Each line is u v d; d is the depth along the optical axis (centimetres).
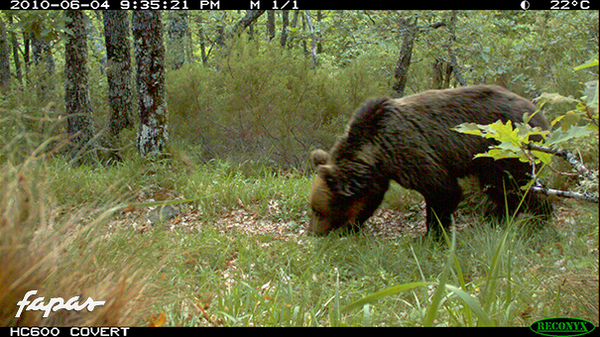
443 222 576
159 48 855
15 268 211
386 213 734
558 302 287
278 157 1010
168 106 1105
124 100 1061
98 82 1231
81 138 918
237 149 1030
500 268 366
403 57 1040
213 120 1063
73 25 905
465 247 523
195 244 550
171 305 299
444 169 549
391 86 1065
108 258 291
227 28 1616
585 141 264
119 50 1049
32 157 250
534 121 550
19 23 634
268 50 1087
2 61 1275
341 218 569
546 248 461
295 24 2016
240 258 518
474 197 689
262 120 1016
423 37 891
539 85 870
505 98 557
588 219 392
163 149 875
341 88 1069
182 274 389
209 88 1120
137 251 306
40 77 937
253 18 1358
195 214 729
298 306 360
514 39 1022
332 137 1023
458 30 855
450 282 425
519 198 553
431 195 559
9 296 208
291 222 707
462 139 545
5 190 229
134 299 246
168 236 526
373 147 542
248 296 359
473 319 311
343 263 526
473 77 955
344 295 420
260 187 812
